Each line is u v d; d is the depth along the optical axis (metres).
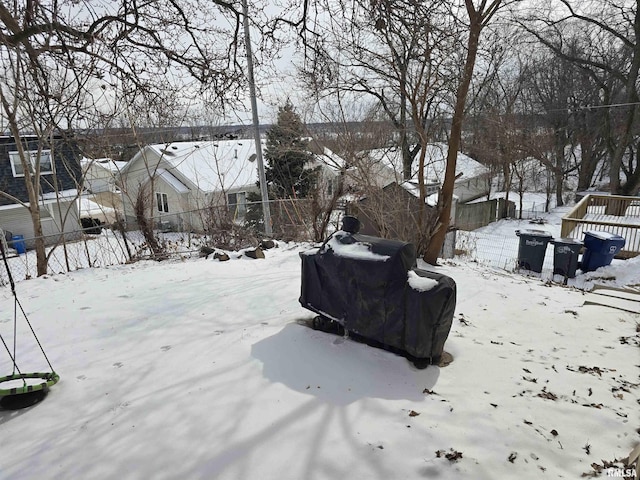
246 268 6.37
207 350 3.54
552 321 4.64
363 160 10.21
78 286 5.51
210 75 4.89
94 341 3.77
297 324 4.02
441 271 7.17
